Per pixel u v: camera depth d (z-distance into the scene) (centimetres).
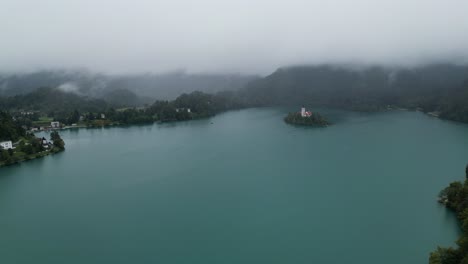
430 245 9406
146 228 10619
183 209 11912
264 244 9600
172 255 9156
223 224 10756
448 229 10188
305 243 9600
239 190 13588
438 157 17750
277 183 14312
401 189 13362
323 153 19038
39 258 9219
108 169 16862
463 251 7450
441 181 14138
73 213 11831
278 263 8719
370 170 15825
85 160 18700
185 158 18562
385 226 10475
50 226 10956
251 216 11288
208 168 16612
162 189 13875
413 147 19988
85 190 14025
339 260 8825
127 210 11931
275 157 18425
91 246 9700
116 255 9225
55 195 13588
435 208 11594
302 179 14750
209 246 9525
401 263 8681
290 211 11600
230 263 8731
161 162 17875
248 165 17012
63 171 16775
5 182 15288
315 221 10869
